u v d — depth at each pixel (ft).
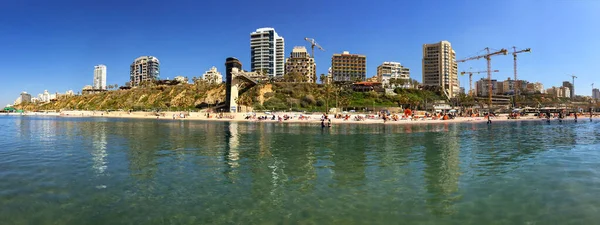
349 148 92.17
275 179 53.01
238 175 56.03
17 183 49.67
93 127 193.67
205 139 118.83
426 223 33.55
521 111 454.40
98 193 44.34
